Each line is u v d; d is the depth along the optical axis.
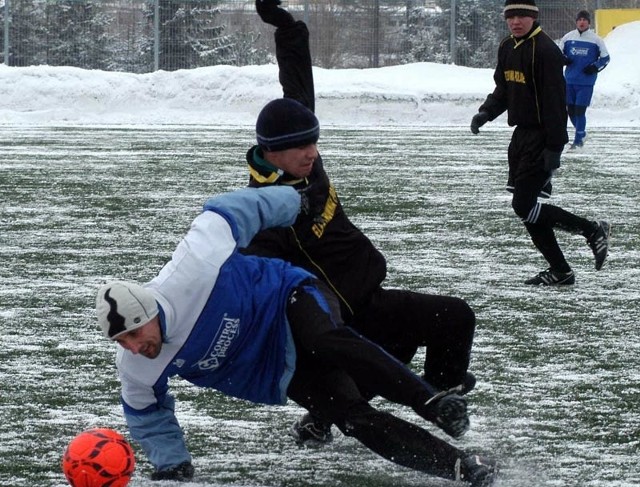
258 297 7.45
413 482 8.23
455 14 61.38
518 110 15.75
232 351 7.50
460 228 21.25
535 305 14.72
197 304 7.32
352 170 31.38
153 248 18.66
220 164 32.66
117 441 7.51
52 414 9.92
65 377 11.19
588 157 36.41
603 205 24.62
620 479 8.23
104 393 10.62
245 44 61.19
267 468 8.55
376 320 8.40
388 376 7.19
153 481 8.11
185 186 27.33
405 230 20.91
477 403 10.29
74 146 39.00
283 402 7.70
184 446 8.23
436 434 9.42
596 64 39.25
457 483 8.17
